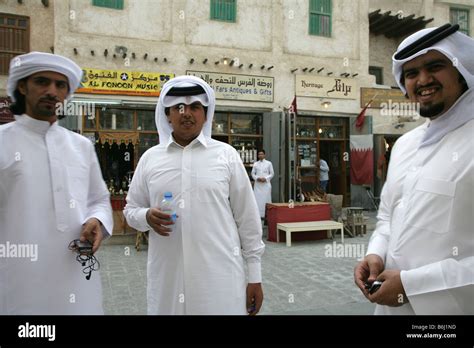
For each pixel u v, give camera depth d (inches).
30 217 75.9
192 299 82.6
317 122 462.6
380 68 536.1
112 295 192.5
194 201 84.2
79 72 85.7
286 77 434.6
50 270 77.3
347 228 360.8
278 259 268.5
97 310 85.5
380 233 79.7
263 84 426.0
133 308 173.8
